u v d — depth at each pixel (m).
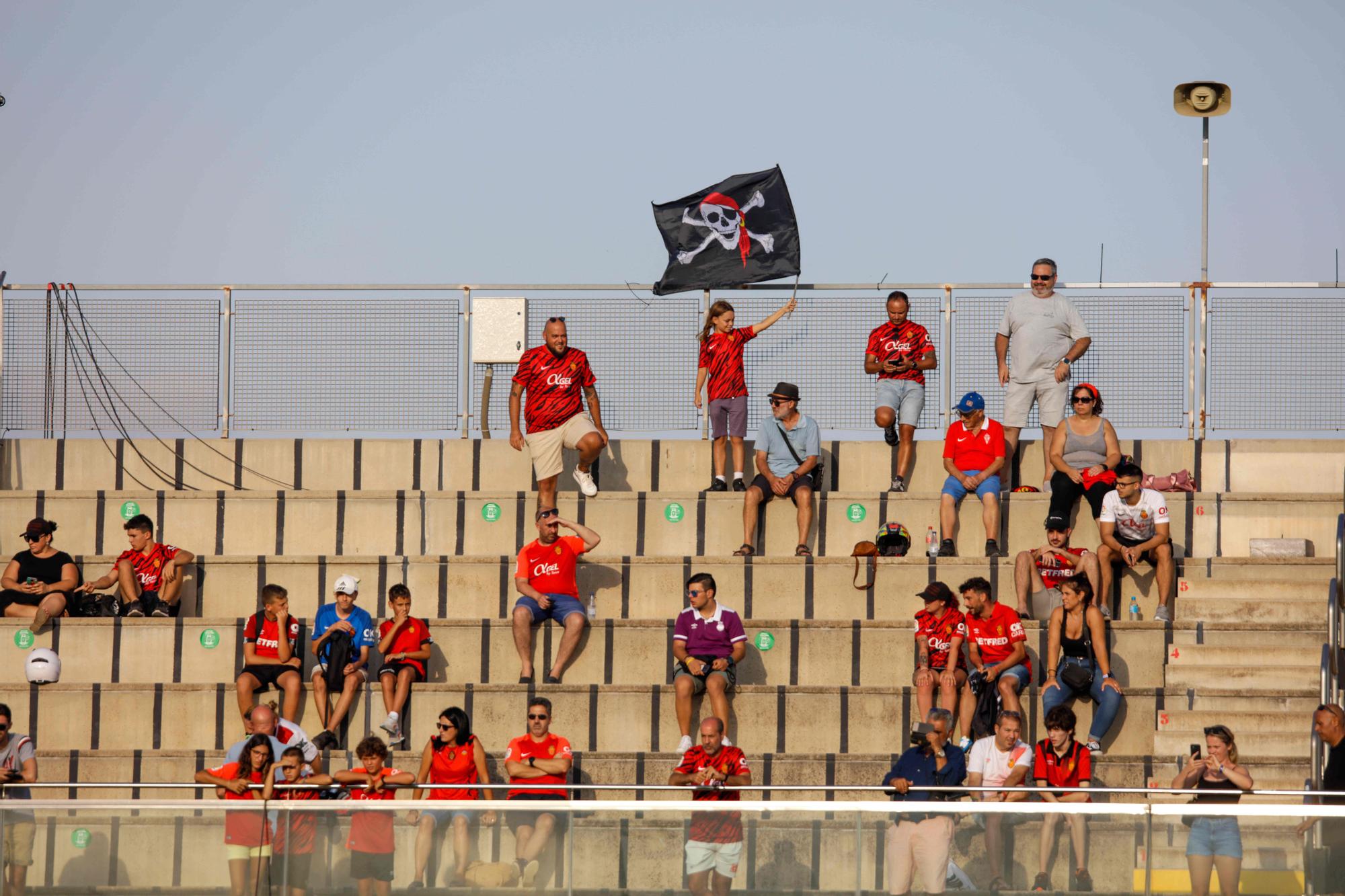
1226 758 40.12
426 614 53.41
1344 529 43.00
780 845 37.09
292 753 41.69
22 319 60.38
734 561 53.00
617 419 59.53
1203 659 48.50
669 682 50.19
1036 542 54.31
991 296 59.22
